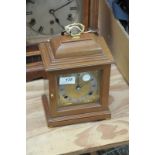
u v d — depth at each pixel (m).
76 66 0.95
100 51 0.97
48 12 1.13
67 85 1.00
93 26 1.16
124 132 1.04
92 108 1.04
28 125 1.05
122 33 1.14
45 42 1.03
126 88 1.17
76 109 1.04
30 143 1.01
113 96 1.14
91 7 1.13
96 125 1.05
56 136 1.02
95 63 0.96
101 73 1.00
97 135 1.03
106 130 1.04
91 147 1.00
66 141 1.01
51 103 1.01
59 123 1.04
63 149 0.99
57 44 0.96
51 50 0.98
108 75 1.00
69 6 1.13
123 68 1.19
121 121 1.07
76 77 0.99
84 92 1.02
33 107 1.10
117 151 1.35
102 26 1.33
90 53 0.96
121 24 1.18
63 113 1.03
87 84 1.01
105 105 1.05
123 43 1.15
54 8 1.13
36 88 1.16
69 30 0.98
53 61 0.95
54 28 1.16
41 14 1.13
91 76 1.00
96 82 1.02
